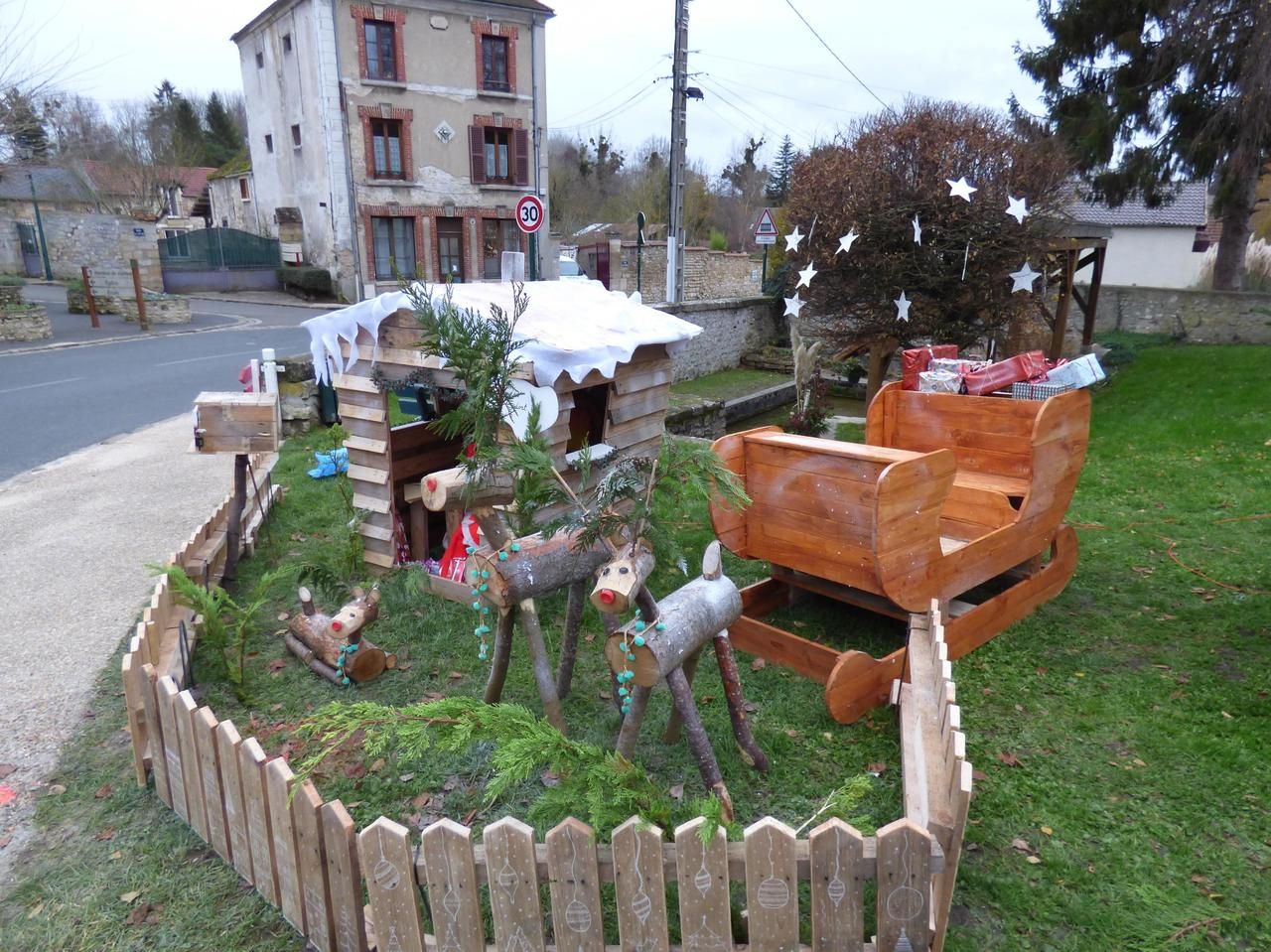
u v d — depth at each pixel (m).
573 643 3.94
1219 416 10.27
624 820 2.39
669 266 18.53
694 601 3.14
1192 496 7.46
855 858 2.24
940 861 2.35
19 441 9.97
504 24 27.94
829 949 2.32
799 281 10.51
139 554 6.24
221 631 4.12
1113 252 29.08
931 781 2.75
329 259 28.00
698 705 4.07
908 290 10.81
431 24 26.70
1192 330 16.47
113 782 3.51
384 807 3.36
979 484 4.94
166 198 43.16
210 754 2.89
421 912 2.59
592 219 45.38
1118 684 4.30
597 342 5.02
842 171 10.99
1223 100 14.14
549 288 5.91
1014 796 3.40
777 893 2.26
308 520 6.83
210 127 56.94
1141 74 15.26
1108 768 3.59
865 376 16.11
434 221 28.14
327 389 10.44
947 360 5.64
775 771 3.55
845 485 4.12
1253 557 6.01
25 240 31.30
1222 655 4.60
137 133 40.78
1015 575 5.33
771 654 4.44
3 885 2.94
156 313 22.03
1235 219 16.66
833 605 5.28
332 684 4.33
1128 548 6.28
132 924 2.76
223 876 2.96
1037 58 16.14
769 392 15.72
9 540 6.55
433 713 2.43
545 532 3.14
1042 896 2.87
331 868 2.47
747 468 4.60
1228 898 2.87
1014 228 10.41
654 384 5.92
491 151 29.06
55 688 4.28
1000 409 4.97
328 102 25.66
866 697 3.99
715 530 4.54
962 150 10.41
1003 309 10.82
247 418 5.12
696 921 2.28
